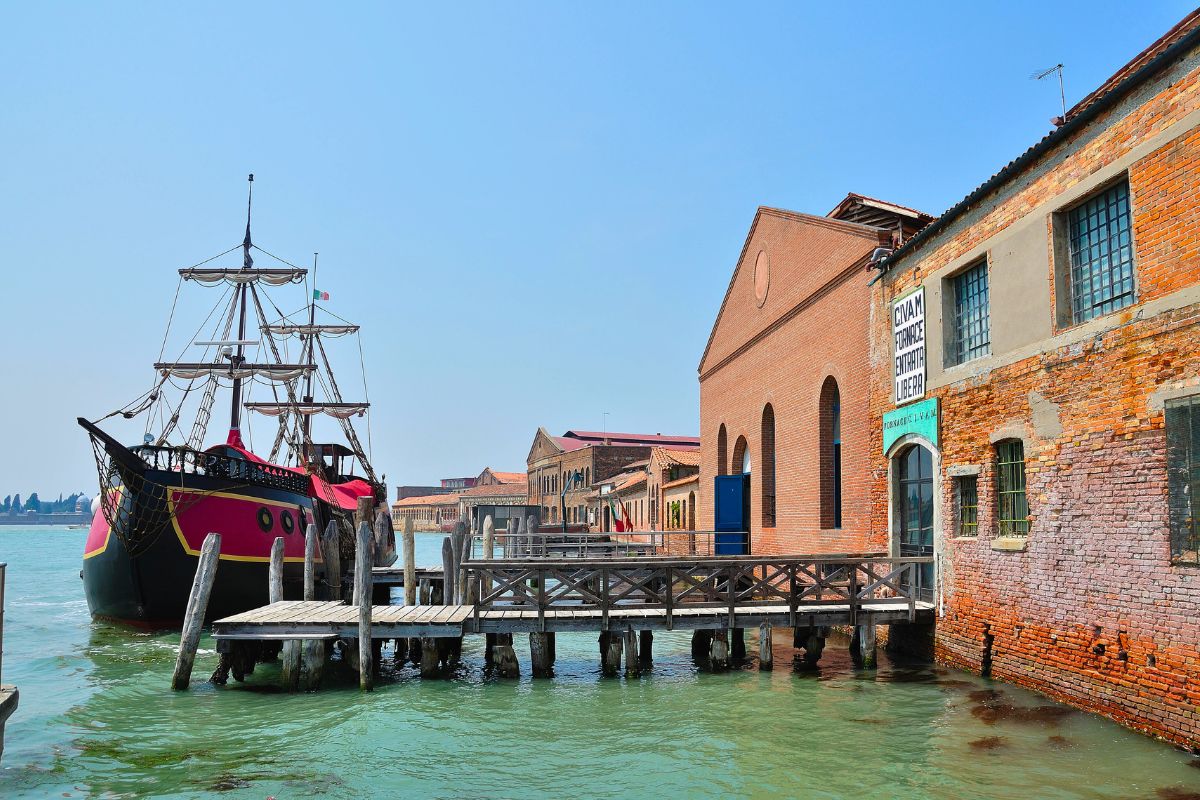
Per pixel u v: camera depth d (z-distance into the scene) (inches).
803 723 435.5
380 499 1540.4
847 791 337.1
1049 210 447.8
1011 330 478.9
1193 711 343.0
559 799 340.2
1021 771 344.8
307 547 673.6
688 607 596.4
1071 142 431.2
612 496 2128.4
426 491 5541.3
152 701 517.3
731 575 574.6
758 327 958.4
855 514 690.8
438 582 864.3
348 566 1230.9
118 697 528.1
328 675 599.5
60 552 3152.1
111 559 838.5
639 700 503.2
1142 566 373.1
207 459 867.4
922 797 326.3
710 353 1184.8
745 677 559.8
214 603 860.0
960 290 552.7
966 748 378.0
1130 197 389.7
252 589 892.6
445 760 393.4
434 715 474.6
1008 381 479.5
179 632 852.0
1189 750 344.8
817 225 776.9
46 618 1005.2
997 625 489.7
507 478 3868.1
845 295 716.0
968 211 528.1
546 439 3125.0
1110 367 397.4
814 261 783.7
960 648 529.3
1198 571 341.7
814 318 786.8
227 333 1342.3
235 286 1358.3
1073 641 419.8
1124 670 383.2
